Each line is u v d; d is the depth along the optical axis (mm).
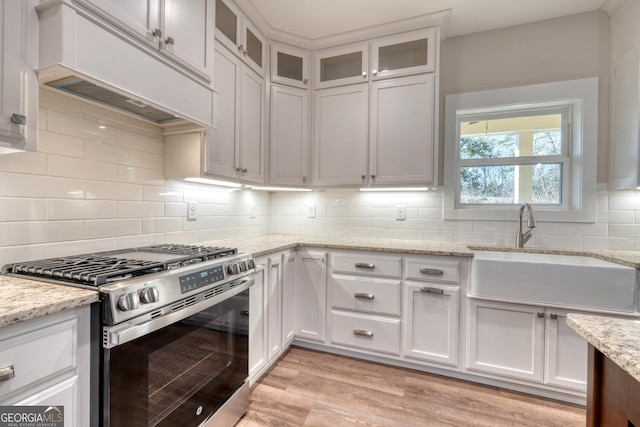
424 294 1871
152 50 1163
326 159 2324
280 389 1723
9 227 1063
